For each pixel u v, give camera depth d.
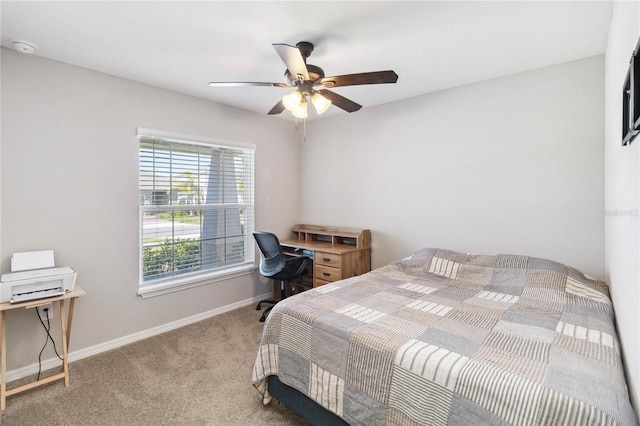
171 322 2.94
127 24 1.80
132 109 2.64
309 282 3.74
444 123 2.93
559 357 1.25
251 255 3.68
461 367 1.19
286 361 1.73
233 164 3.49
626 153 1.30
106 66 2.37
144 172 2.78
